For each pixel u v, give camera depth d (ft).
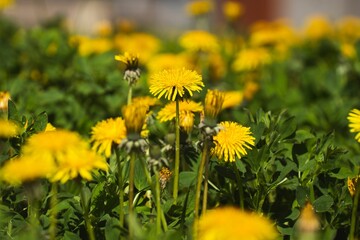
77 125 4.45
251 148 3.56
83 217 3.59
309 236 3.18
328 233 3.43
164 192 3.69
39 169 3.22
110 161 3.74
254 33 6.77
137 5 20.59
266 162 3.69
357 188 3.49
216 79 5.37
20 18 18.60
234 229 3.02
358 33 7.51
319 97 5.34
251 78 5.78
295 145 3.79
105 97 4.71
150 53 6.17
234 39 7.33
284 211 3.66
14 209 3.67
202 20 6.97
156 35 12.34
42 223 3.50
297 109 4.76
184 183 3.71
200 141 3.52
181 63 5.05
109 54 4.94
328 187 3.71
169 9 22.98
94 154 3.32
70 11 19.54
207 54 5.51
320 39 7.21
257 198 3.65
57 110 4.57
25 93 4.69
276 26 6.63
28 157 3.28
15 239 3.48
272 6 19.39
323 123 4.60
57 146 3.26
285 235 3.63
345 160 3.83
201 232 3.13
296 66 6.45
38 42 5.58
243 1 19.98
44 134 3.30
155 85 3.58
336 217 3.65
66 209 3.67
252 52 5.81
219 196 3.78
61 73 5.18
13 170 3.22
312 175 3.73
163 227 3.51
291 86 6.15
